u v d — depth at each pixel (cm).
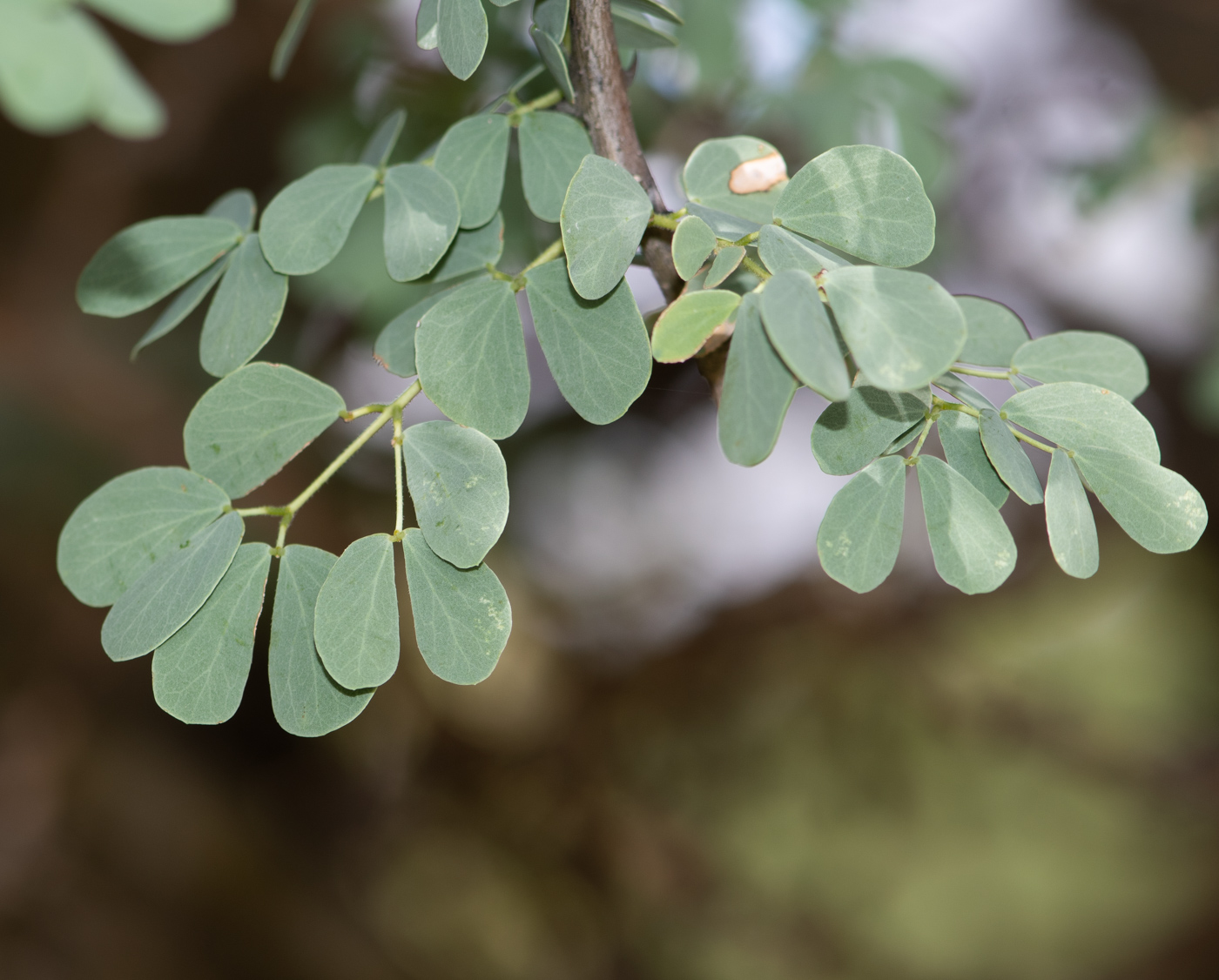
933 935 171
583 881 152
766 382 46
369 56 85
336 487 122
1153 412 134
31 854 113
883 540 48
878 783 160
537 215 50
